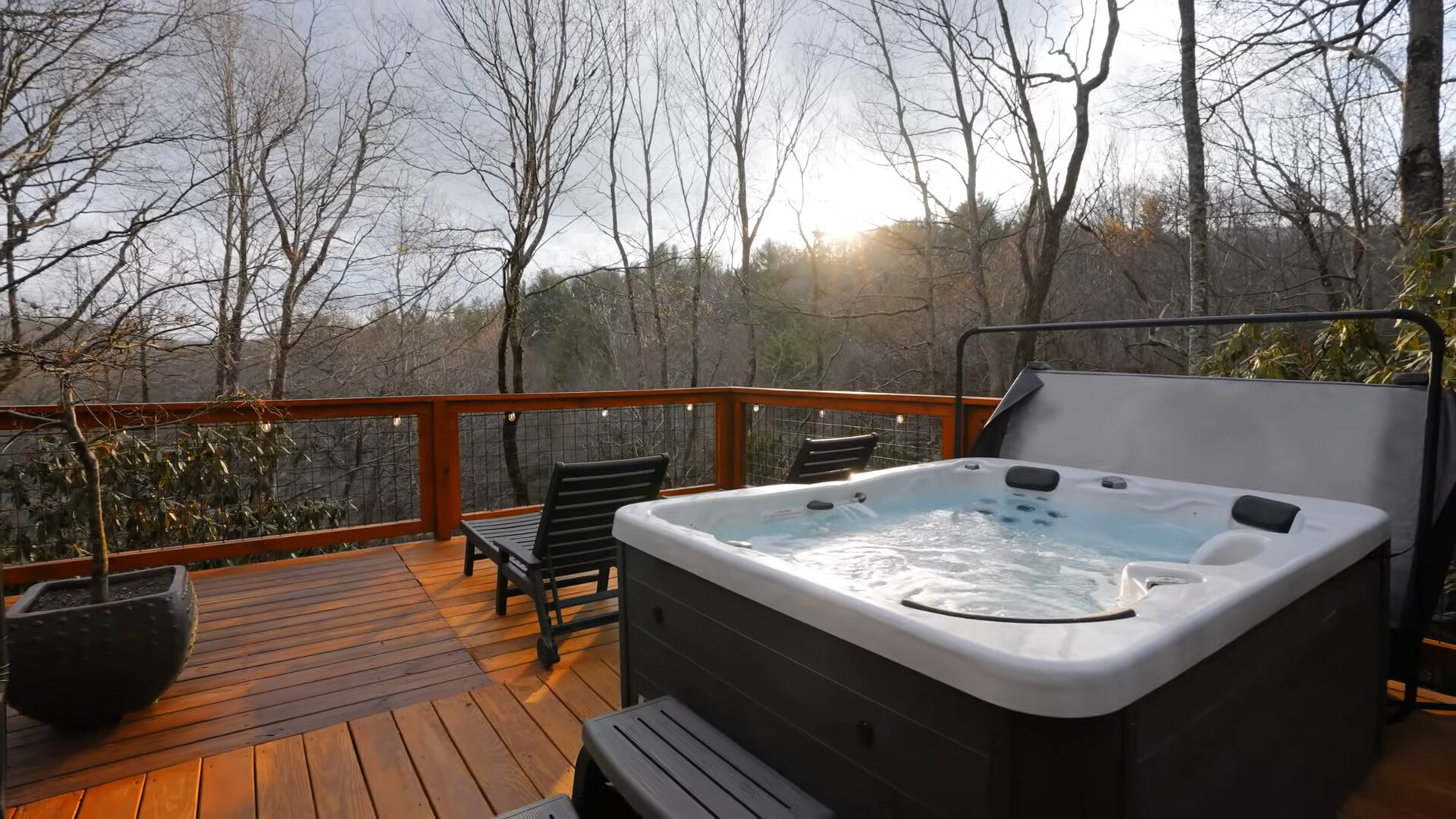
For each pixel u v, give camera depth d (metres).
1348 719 1.67
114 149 6.29
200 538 4.65
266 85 8.77
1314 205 8.72
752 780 1.36
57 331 4.67
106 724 2.19
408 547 4.17
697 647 1.65
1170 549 2.26
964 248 12.08
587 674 2.59
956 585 2.03
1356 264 8.69
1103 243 11.81
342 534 3.98
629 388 12.34
